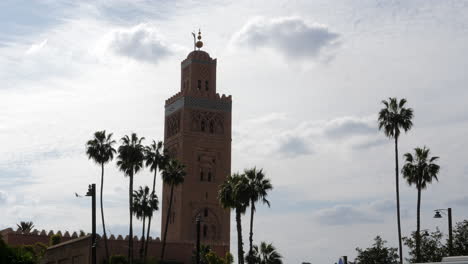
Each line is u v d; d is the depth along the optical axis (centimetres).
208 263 11469
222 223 13638
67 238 12988
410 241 8200
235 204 9038
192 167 13712
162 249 11012
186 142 13775
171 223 13712
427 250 8000
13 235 12656
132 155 11050
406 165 8800
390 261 8281
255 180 8956
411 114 8806
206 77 14438
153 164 11219
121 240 11262
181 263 11812
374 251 8331
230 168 14038
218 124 14175
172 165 11450
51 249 12081
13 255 8494
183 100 13975
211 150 13962
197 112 14025
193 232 13412
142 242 10988
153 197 11206
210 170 13900
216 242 13500
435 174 8644
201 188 13662
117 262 10706
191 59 14375
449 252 7450
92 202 6438
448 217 7138
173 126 14300
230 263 12162
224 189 9244
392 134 8825
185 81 14575
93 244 6381
